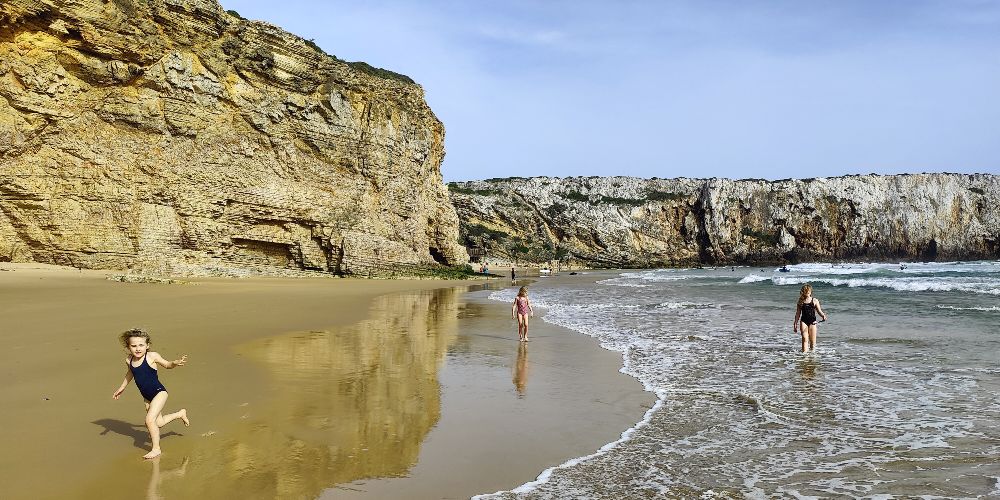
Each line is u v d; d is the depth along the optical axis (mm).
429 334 15812
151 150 34531
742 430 7305
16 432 6520
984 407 8250
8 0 29547
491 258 99438
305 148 42531
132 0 33844
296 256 41812
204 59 37156
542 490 5402
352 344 13672
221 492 5113
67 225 31969
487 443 6711
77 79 32594
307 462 5941
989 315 19047
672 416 7930
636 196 117938
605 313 21938
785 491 5430
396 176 48875
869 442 6828
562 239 108812
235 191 38125
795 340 14555
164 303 20812
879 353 12539
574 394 9148
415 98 52344
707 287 39625
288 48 41906
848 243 101438
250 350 12320
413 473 5738
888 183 103750
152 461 5816
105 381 8797
